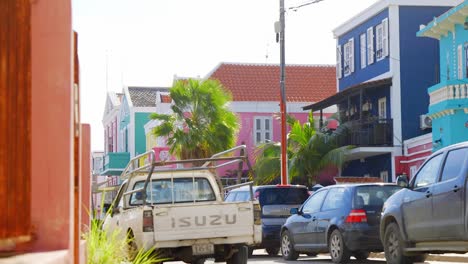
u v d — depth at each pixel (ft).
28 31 13.84
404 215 70.49
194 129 208.95
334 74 282.15
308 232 95.45
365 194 87.25
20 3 13.80
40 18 13.87
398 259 71.87
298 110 269.23
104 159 353.92
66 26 13.99
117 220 79.36
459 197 61.41
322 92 274.36
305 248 96.43
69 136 13.89
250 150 265.75
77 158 16.24
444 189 63.67
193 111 211.20
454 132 158.40
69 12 14.05
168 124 213.87
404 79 196.34
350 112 212.23
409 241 69.92
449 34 167.22
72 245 13.94
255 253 125.80
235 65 278.05
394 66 196.54
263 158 210.38
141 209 71.67
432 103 165.17
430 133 180.14
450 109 157.17
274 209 113.39
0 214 13.44
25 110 13.74
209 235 72.28
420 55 197.47
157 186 80.84
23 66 13.78
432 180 66.59
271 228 112.57
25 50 13.80
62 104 13.89
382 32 202.28
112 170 333.42
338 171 212.23
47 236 13.60
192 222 72.08
